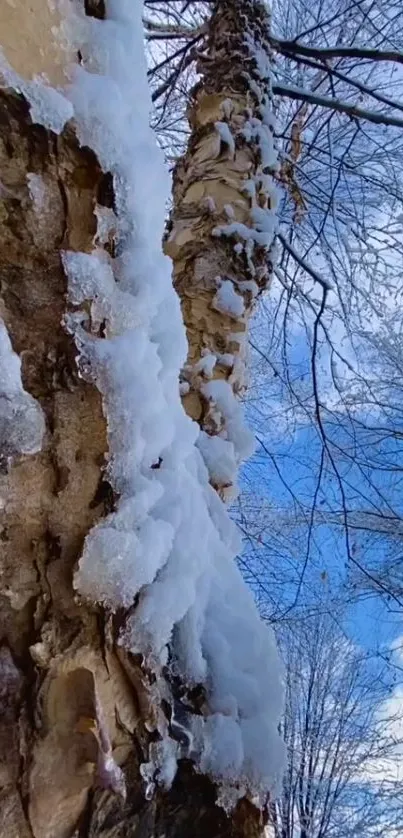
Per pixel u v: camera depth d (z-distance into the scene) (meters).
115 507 0.71
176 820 0.70
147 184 0.82
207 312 1.83
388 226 3.99
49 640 0.63
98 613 0.67
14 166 0.69
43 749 0.59
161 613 0.73
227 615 0.87
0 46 0.68
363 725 6.35
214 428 1.64
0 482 0.62
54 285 0.70
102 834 0.61
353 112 3.11
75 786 0.60
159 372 0.83
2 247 0.68
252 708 0.82
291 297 3.92
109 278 0.75
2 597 0.62
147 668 0.70
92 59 0.79
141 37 0.88
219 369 1.77
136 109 0.84
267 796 0.80
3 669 0.60
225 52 2.33
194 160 2.13
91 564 0.67
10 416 0.63
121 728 0.67
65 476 0.67
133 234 0.79
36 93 0.70
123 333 0.76
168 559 0.77
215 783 0.75
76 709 0.62
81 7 0.79
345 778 6.13
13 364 0.64
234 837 0.75
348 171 3.83
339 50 3.07
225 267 1.89
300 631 5.60
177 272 1.91
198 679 0.78
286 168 3.30
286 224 4.02
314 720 6.18
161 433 0.76
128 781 0.65
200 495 0.91
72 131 0.73
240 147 2.15
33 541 0.64
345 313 3.92
